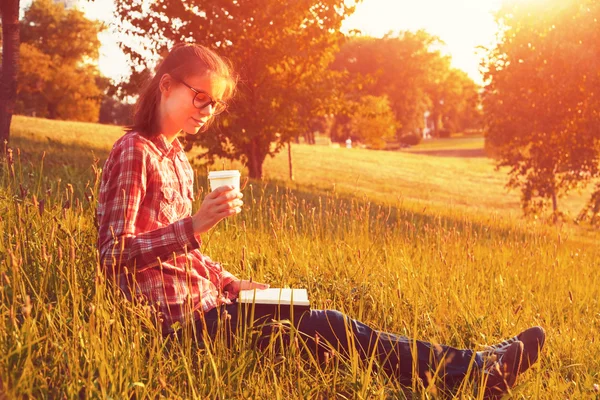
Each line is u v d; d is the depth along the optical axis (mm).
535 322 4105
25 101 67312
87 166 9258
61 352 2162
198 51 2635
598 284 5879
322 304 3867
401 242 6023
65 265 2895
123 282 2564
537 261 6180
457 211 11617
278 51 14945
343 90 16859
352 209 6180
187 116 2641
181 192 2744
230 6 14664
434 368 2760
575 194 40469
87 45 68375
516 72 18672
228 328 2639
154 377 2318
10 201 3768
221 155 15555
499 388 2717
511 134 19844
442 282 4609
